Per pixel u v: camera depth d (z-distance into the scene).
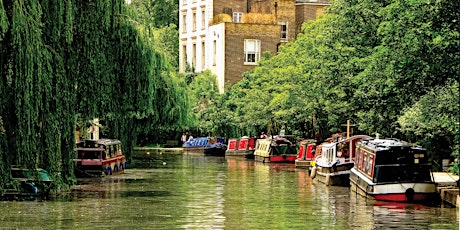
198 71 118.94
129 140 68.94
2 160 39.78
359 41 51.72
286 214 39.09
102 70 45.03
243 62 112.62
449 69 38.19
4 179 40.50
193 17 121.06
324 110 68.06
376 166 43.47
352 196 46.41
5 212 37.69
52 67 40.81
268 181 56.72
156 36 72.94
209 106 104.06
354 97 50.66
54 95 40.78
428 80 39.44
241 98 97.12
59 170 42.78
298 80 72.06
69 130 43.19
